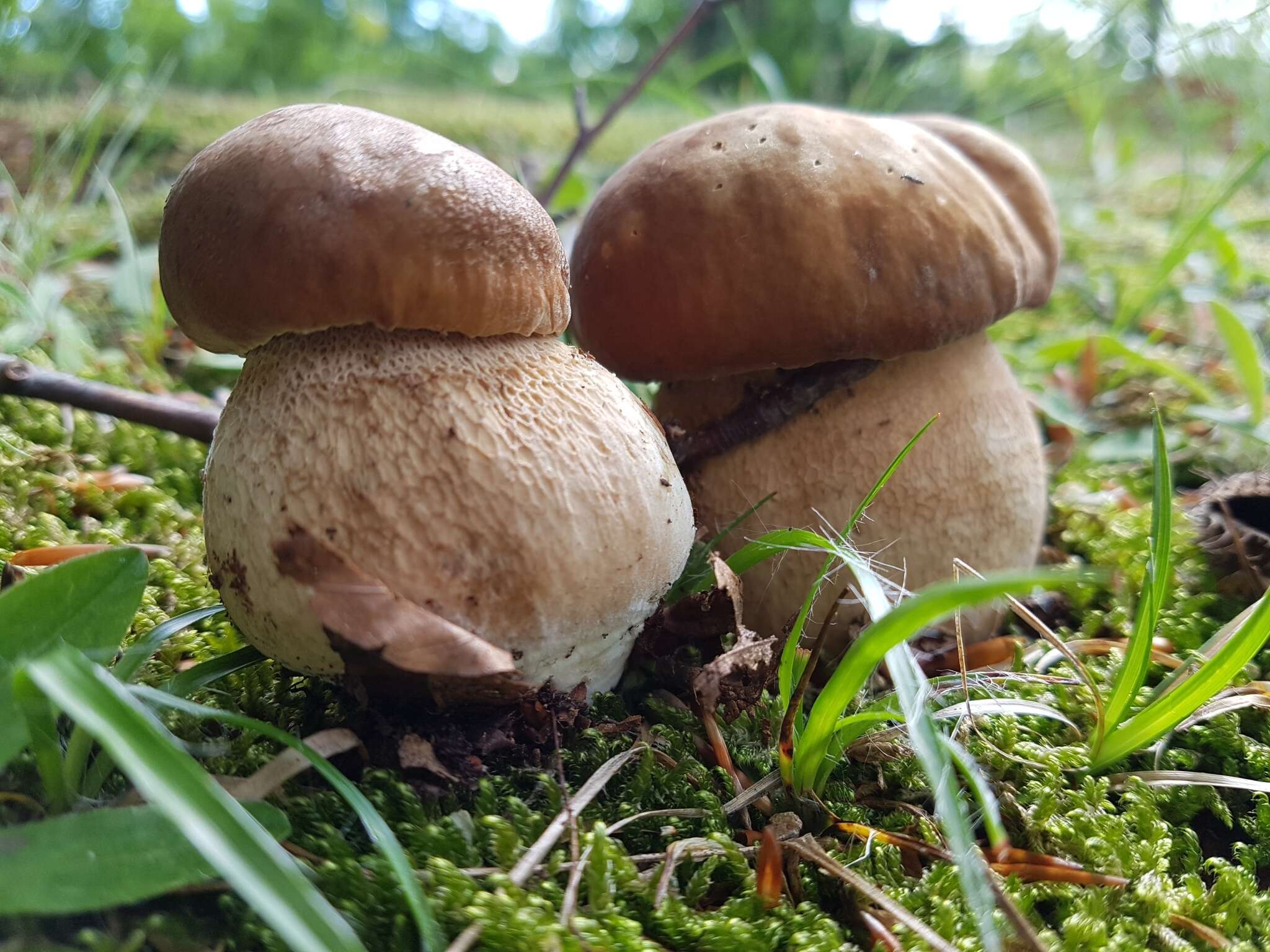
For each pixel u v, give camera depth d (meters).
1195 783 0.16
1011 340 0.39
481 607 0.13
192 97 0.67
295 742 0.12
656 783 0.15
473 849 0.13
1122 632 0.21
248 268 0.13
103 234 0.36
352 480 0.13
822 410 0.19
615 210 0.19
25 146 0.46
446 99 0.81
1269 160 0.52
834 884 0.14
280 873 0.09
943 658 0.20
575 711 0.15
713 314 0.17
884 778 0.16
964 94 0.55
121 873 0.10
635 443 0.15
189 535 0.22
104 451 0.25
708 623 0.17
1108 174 0.58
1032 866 0.14
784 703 0.15
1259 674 0.19
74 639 0.12
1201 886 0.14
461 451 0.13
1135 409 0.32
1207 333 0.38
